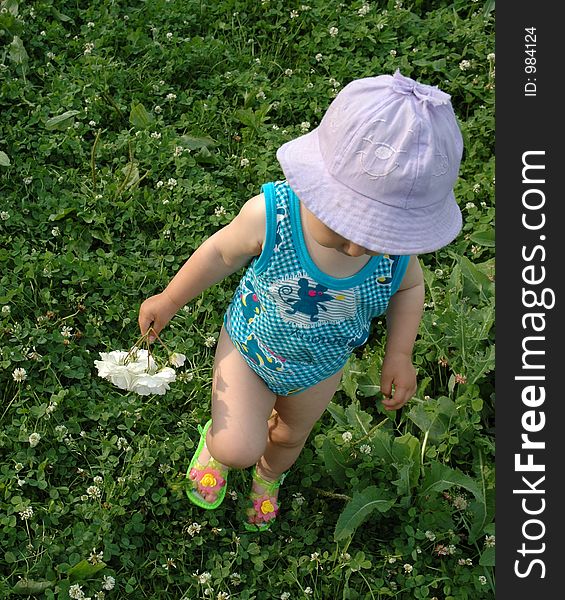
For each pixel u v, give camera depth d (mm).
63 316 1778
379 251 1146
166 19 2381
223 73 2322
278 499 1647
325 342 1369
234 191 2053
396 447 1644
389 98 1131
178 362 1490
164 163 2039
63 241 1888
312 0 2484
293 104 2242
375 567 1569
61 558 1472
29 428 1592
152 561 1516
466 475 1628
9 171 1967
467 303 1922
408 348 1425
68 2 2369
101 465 1577
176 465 1607
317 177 1172
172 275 1891
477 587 1556
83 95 2143
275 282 1318
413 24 2486
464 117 2352
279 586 1541
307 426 1518
